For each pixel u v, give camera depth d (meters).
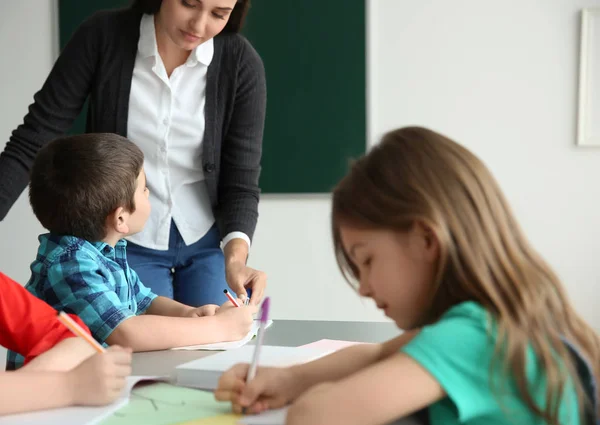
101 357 0.83
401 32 2.98
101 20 1.68
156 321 1.21
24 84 3.25
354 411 0.64
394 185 0.72
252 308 1.38
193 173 1.79
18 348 1.07
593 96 2.83
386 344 0.90
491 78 2.93
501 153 2.93
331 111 3.04
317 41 3.03
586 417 0.68
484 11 2.92
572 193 2.88
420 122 2.99
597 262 2.87
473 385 0.66
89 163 1.31
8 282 1.09
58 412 0.77
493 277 0.70
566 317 0.73
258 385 0.78
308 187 3.09
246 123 1.79
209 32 1.55
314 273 3.11
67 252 1.27
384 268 0.73
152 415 0.77
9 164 1.59
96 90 1.69
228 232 1.75
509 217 0.75
